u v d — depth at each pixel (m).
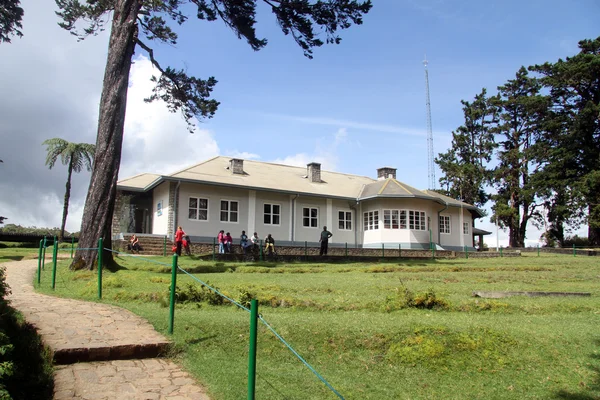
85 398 5.12
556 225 48.19
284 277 15.45
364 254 28.00
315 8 17.78
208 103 20.55
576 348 7.32
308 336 7.43
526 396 6.05
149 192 31.16
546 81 46.88
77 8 18.17
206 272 16.95
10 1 22.48
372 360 6.93
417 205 32.94
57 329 7.16
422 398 5.92
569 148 44.94
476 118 53.69
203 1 18.31
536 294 11.94
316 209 32.19
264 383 5.87
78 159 41.28
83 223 15.65
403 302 9.95
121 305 9.39
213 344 7.06
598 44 45.47
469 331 7.70
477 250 40.38
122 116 16.53
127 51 16.77
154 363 6.37
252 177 31.02
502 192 51.06
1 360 5.16
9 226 44.81
